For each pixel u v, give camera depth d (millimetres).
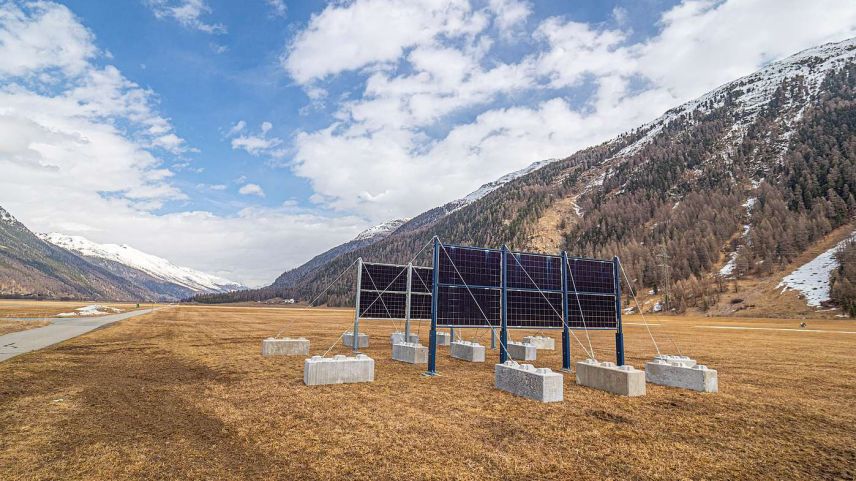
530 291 19750
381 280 26875
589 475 7527
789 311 96750
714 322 82375
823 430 10555
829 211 137875
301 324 53656
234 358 21281
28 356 20359
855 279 96312
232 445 8688
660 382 16547
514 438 9492
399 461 7969
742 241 145875
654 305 125500
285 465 7676
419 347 21281
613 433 10023
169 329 40062
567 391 14789
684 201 193375
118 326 42219
